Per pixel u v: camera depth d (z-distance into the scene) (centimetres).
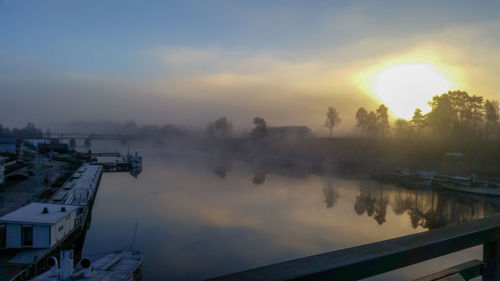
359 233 2977
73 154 9688
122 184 5528
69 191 4059
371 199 4378
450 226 237
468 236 220
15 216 2148
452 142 7319
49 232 2034
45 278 1197
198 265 2220
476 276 246
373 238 2845
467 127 7406
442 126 7444
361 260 175
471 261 251
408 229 3122
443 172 6156
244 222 3259
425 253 200
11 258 1867
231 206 3903
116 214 3547
